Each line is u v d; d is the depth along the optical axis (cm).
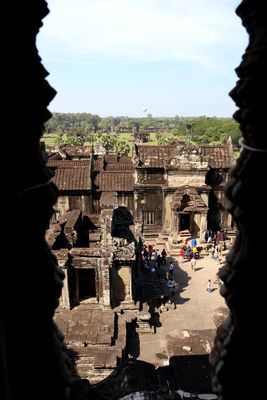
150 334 2525
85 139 18300
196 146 4353
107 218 2731
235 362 521
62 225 2816
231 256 548
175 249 4097
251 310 503
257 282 492
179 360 863
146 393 768
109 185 4494
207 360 865
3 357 439
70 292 2506
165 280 3275
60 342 564
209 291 3145
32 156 484
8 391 450
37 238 493
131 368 827
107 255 2473
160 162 4466
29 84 459
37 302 483
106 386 791
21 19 439
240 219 504
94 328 2305
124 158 6750
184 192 4278
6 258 427
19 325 454
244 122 496
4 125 425
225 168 4488
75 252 2494
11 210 432
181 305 2931
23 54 449
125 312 2578
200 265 3731
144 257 3606
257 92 457
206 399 757
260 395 511
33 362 476
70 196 4406
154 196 4472
